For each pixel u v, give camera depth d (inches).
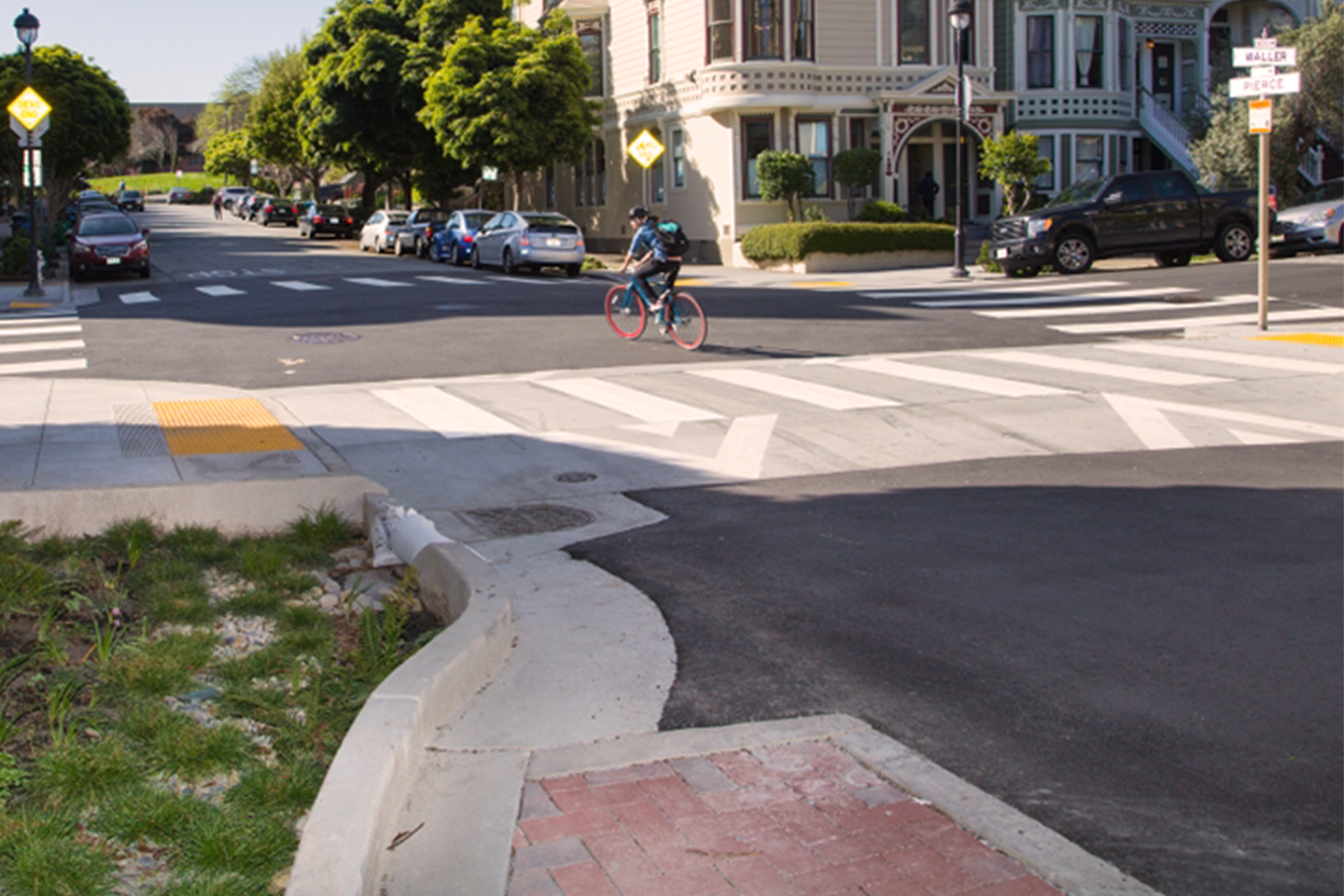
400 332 679.7
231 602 237.6
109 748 164.7
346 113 1726.1
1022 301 792.3
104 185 5137.8
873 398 477.1
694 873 142.9
